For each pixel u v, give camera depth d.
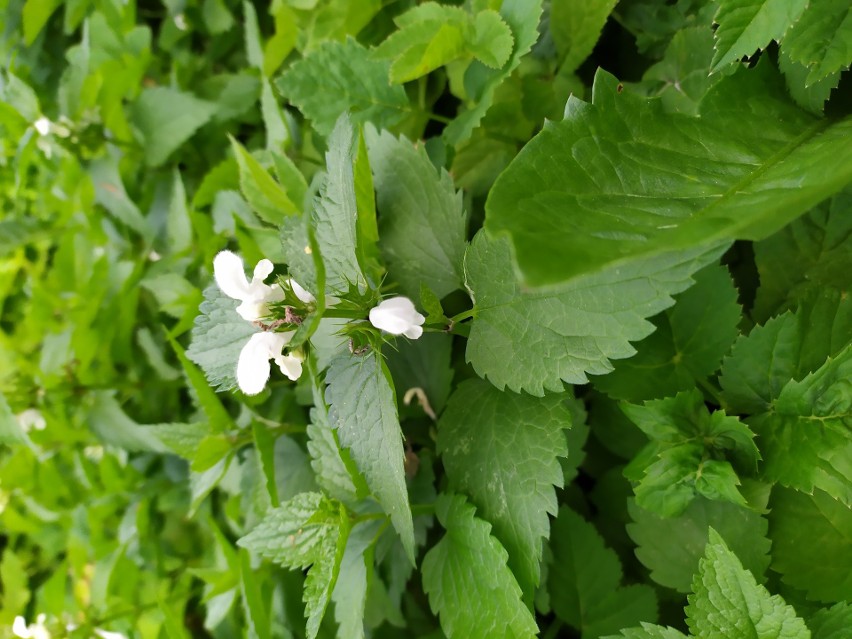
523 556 0.16
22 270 0.35
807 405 0.14
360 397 0.15
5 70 0.32
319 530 0.18
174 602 0.27
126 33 0.30
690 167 0.13
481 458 0.17
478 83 0.20
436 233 0.18
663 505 0.15
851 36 0.13
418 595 0.22
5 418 0.28
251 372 0.14
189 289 0.25
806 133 0.14
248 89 0.27
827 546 0.15
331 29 0.23
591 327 0.14
